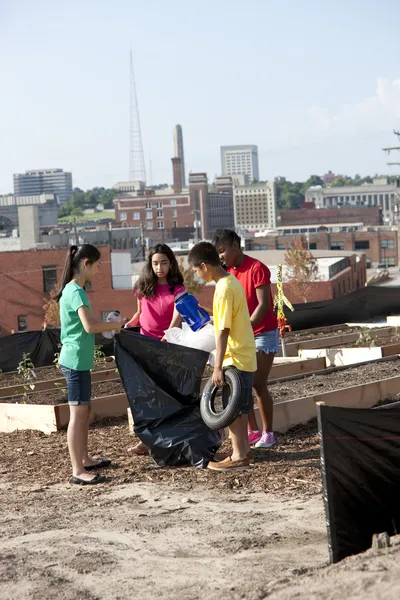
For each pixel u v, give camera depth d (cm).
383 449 541
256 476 762
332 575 452
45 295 6247
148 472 796
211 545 575
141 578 514
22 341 1811
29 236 9931
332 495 521
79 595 490
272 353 856
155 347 827
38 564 546
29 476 812
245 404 760
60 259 6203
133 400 825
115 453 882
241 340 758
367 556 480
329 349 1577
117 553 564
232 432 788
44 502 710
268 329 854
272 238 13562
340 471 525
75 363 762
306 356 1602
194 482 752
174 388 822
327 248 13750
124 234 11906
